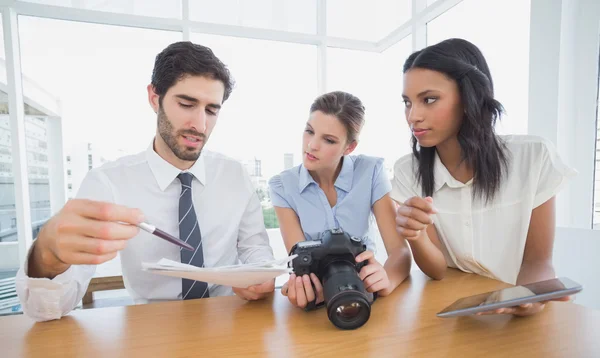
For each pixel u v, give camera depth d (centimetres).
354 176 122
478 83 77
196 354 46
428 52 78
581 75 132
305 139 114
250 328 54
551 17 132
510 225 88
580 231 119
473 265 92
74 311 61
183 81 77
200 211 97
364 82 259
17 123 179
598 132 130
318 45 248
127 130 193
